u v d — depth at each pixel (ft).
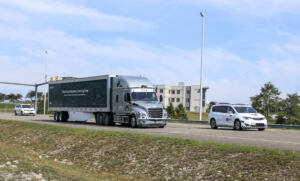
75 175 33.47
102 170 42.37
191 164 37.29
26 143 64.75
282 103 168.45
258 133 66.59
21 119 127.13
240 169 32.94
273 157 33.68
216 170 34.14
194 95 399.03
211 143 42.73
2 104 406.21
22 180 28.02
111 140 52.65
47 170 32.65
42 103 259.39
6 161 34.83
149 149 44.91
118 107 89.76
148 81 90.79
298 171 29.63
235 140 50.31
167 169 37.88
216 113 82.74
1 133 77.87
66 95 111.75
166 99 406.00
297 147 41.91
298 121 166.81
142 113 82.33
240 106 79.51
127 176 38.73
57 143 59.36
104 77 94.68
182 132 66.95
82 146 53.93
